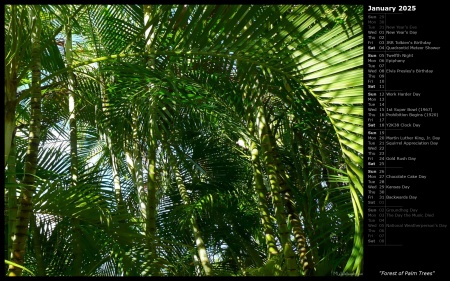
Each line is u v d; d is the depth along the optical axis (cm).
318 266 223
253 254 382
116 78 258
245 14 161
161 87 218
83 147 438
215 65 228
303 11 161
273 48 166
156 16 164
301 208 292
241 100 235
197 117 313
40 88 208
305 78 164
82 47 386
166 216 382
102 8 323
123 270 220
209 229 393
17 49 168
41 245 240
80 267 224
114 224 208
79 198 197
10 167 195
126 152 332
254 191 396
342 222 206
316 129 249
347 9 160
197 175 402
